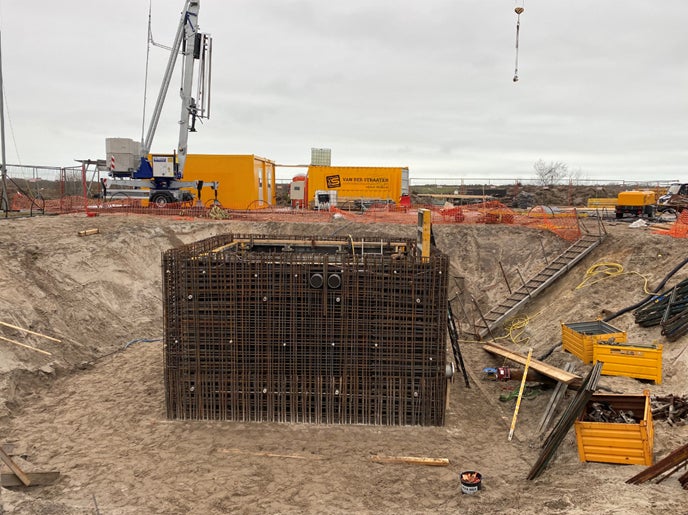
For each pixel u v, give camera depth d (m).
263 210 30.36
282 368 10.23
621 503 6.28
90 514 6.80
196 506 7.34
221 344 10.23
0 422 9.73
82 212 25.33
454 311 19.27
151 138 27.70
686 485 6.56
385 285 9.98
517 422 10.45
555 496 7.05
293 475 8.32
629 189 53.56
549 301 17.47
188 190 29.28
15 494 7.02
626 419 8.43
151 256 19.30
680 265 14.58
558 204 50.12
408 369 10.15
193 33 26.17
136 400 11.14
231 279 10.10
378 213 28.64
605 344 11.39
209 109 26.91
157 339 15.58
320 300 10.07
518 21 22.31
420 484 8.05
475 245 22.11
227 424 10.20
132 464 8.55
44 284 13.95
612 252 17.88
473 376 13.29
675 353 11.10
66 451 8.95
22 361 11.31
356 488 7.93
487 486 7.88
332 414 10.27
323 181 35.72
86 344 13.61
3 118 22.00
